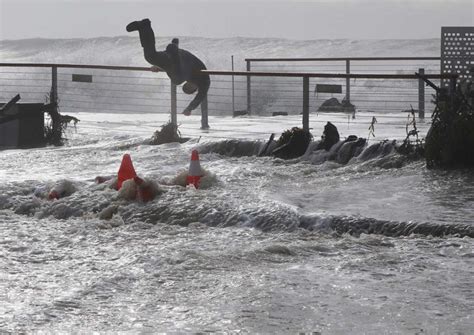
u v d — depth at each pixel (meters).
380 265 12.74
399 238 14.47
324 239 14.56
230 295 11.38
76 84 71.25
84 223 16.22
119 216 16.44
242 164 22.11
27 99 68.56
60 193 18.22
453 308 10.75
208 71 27.17
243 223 15.66
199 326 10.21
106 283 11.98
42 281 12.23
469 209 15.95
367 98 58.66
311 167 21.31
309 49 114.94
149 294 11.50
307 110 24.30
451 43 29.89
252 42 117.69
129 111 66.12
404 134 25.70
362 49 113.62
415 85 62.28
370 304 10.92
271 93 61.62
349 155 21.97
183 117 35.00
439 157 20.02
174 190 17.64
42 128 27.58
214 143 24.33
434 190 17.95
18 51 122.31
